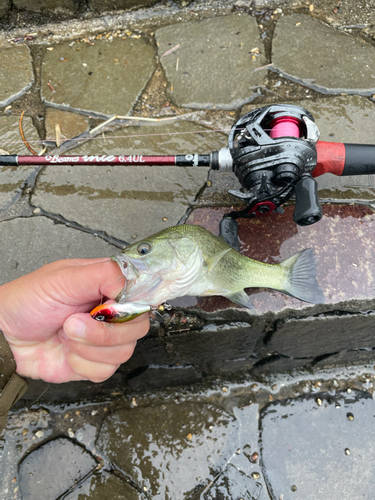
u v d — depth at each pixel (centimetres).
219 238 27
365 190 32
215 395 36
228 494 32
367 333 33
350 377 37
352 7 43
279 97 38
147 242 24
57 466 33
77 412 35
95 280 22
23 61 41
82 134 36
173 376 35
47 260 30
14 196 33
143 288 23
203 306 29
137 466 33
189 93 38
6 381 22
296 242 30
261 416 36
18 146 36
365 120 36
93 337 21
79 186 33
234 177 33
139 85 39
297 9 43
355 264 30
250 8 43
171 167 34
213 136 36
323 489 33
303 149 25
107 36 42
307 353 35
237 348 33
